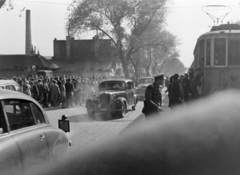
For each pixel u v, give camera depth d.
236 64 14.78
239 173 5.46
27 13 66.50
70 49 66.12
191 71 17.53
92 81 23.17
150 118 7.36
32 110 4.29
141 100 25.62
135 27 43.25
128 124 11.84
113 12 41.25
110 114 15.07
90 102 14.03
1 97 3.66
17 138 3.71
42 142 4.21
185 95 14.59
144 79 29.19
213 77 14.96
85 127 11.34
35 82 20.06
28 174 3.86
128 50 44.03
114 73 58.44
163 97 27.56
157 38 43.91
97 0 40.62
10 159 3.50
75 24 40.75
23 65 49.47
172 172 5.62
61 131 4.88
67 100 19.64
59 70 54.91
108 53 42.81
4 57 51.12
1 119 3.60
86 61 60.34
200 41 15.88
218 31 15.36
